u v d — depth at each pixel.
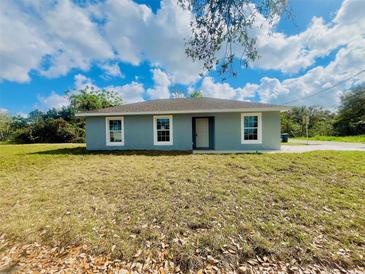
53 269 2.37
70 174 5.95
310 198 3.91
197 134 12.42
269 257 2.48
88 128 11.76
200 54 3.59
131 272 2.32
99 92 30.09
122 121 11.52
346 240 2.72
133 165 6.91
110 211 3.64
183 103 12.62
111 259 2.52
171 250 2.62
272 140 10.74
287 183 4.72
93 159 8.41
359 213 3.36
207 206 3.70
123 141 11.56
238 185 4.65
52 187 4.90
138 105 12.73
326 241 2.71
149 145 11.42
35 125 24.81
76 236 2.94
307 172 5.53
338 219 3.19
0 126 31.41
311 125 31.98
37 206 3.90
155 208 3.67
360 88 27.23
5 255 2.64
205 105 11.61
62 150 11.96
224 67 3.55
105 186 4.81
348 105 28.12
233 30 3.39
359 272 2.25
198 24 3.45
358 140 19.03
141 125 11.46
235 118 11.03
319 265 2.35
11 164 7.76
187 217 3.34
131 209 3.69
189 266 2.39
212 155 8.70
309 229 2.97
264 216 3.33
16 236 3.00
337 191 4.22
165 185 4.73
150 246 2.71
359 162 6.48
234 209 3.58
